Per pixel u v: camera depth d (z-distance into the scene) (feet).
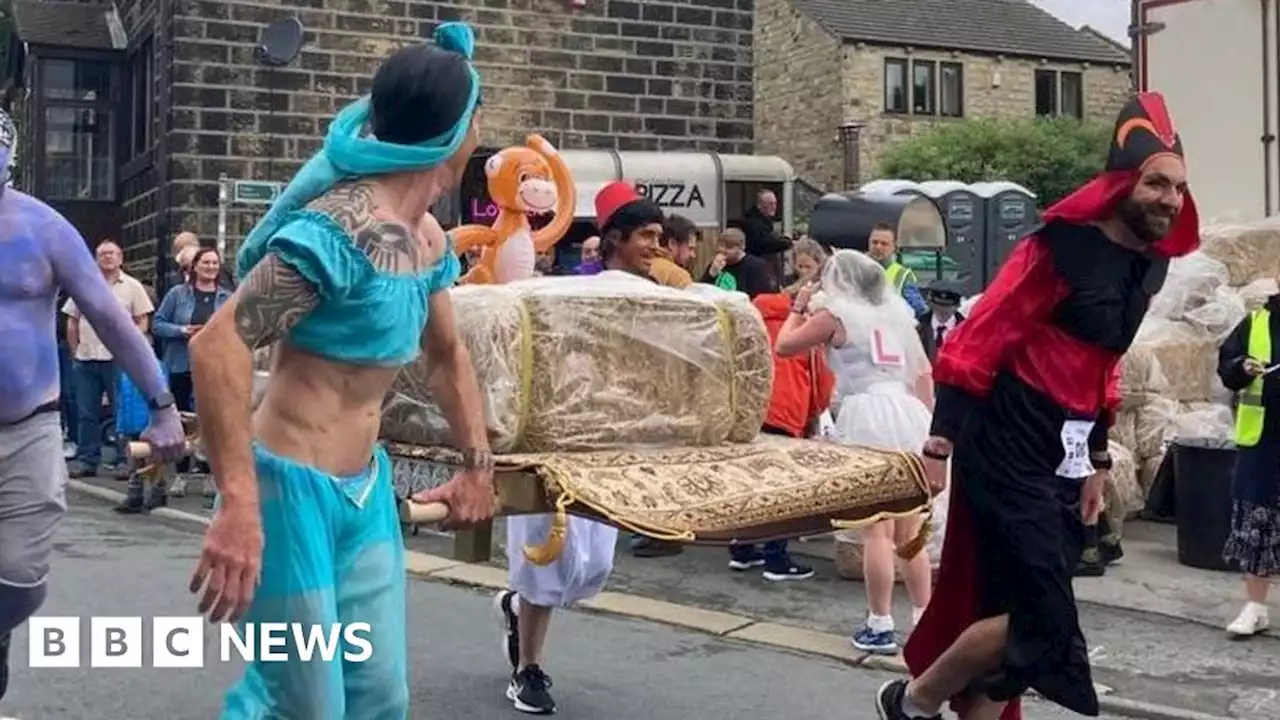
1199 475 27.45
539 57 53.16
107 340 14.42
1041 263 13.46
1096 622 23.50
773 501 12.90
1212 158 37.06
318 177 10.01
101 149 59.88
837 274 21.29
